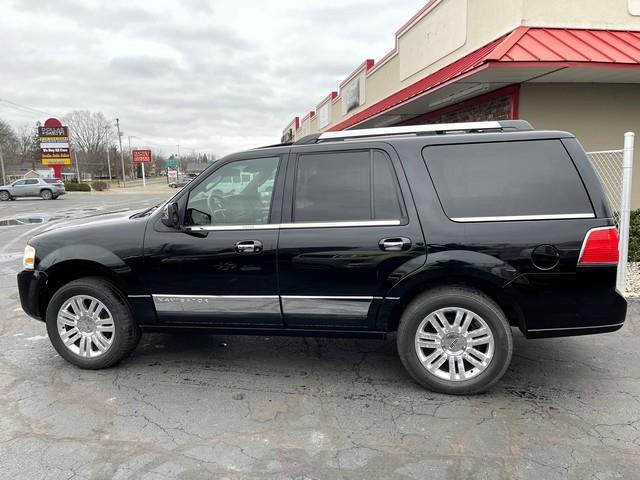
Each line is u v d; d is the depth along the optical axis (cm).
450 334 357
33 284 416
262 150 389
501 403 350
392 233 354
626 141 587
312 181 376
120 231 402
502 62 642
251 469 275
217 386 385
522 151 351
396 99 1110
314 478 266
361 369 416
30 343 487
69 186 5578
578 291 338
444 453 288
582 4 742
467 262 341
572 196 339
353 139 383
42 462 282
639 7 755
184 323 400
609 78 746
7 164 8312
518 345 463
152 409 347
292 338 496
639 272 684
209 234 384
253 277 377
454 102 977
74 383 392
